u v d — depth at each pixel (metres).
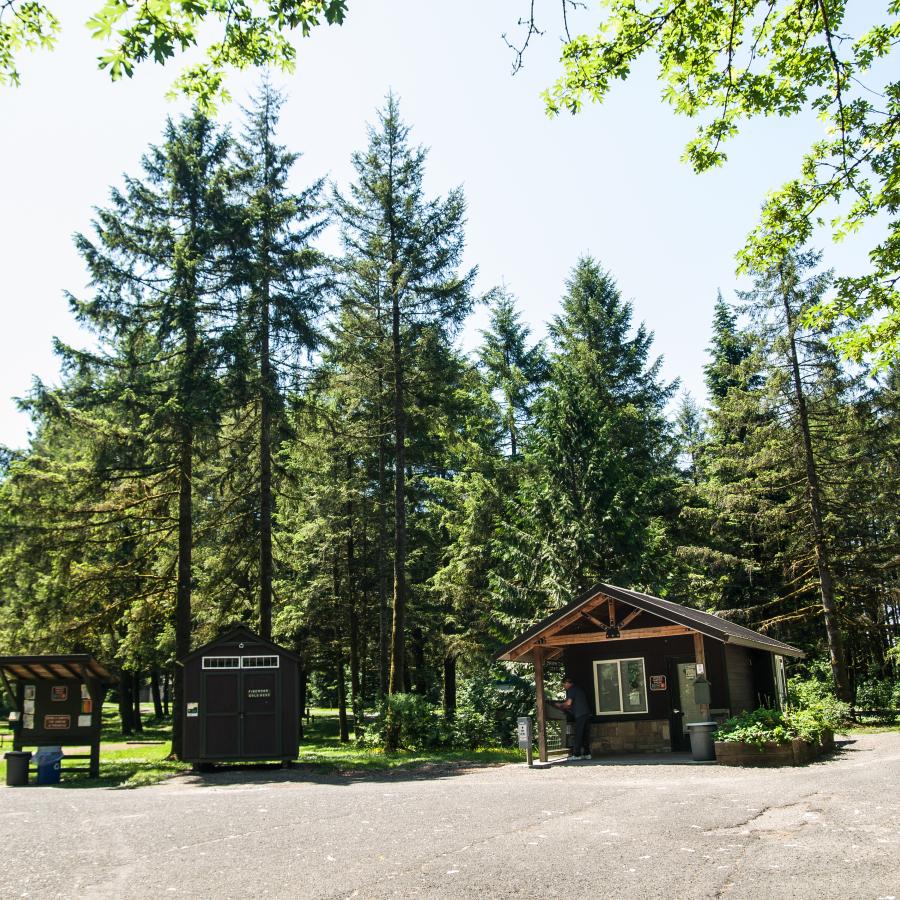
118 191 23.34
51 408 21.19
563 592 26.98
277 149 25.83
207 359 22.69
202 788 15.91
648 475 33.72
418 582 36.44
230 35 6.90
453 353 30.58
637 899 6.27
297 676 20.03
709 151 9.73
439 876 7.05
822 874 6.90
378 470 35.16
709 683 19.55
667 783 13.41
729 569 35.22
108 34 6.23
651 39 8.52
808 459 29.55
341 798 12.88
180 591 22.86
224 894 6.62
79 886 7.00
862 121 9.40
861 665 38.28
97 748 18.55
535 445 30.05
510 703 26.03
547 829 9.22
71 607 22.50
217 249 24.05
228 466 25.53
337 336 27.39
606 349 35.03
